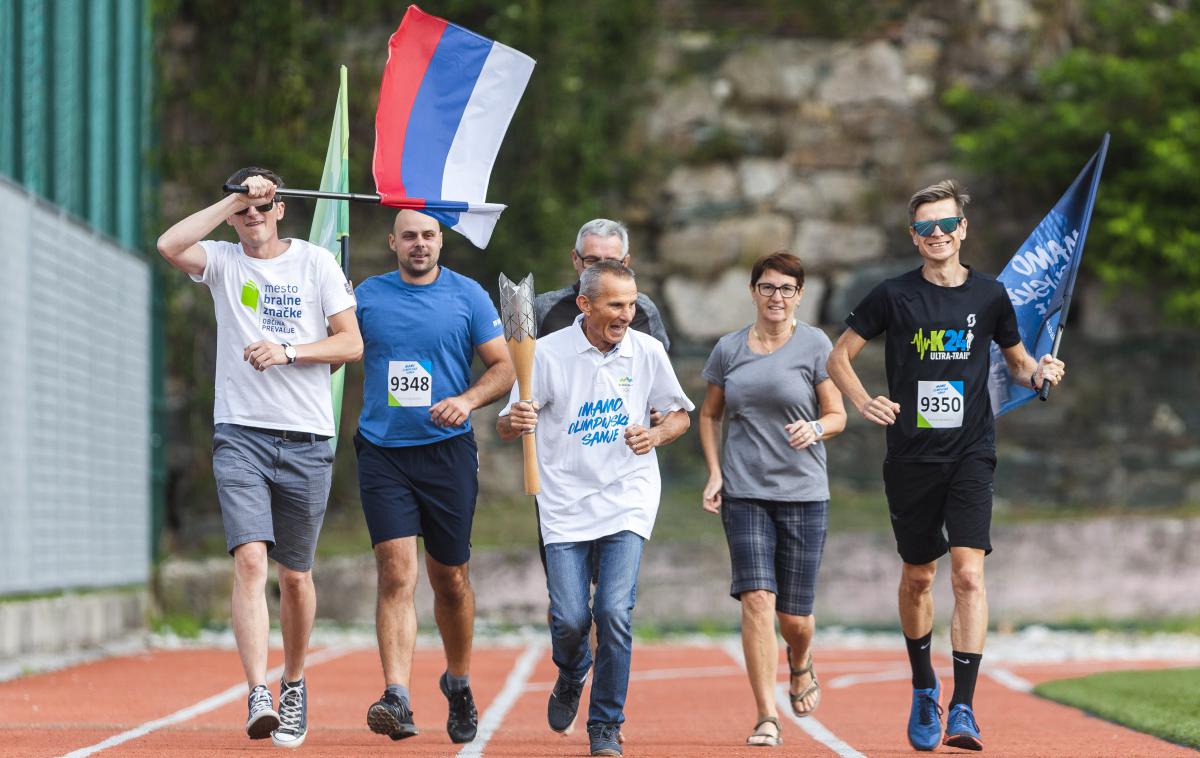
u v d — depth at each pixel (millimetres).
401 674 19391
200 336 55844
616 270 18516
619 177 64562
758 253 64500
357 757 17891
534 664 39344
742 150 65500
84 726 22375
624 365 18797
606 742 18047
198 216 18375
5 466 34125
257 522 18297
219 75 57594
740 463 21281
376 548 19750
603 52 64188
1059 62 63312
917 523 19969
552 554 18719
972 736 19047
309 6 59594
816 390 21375
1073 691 28938
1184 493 61531
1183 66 61344
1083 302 63688
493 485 58688
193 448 56031
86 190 43188
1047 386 19703
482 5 61875
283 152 57625
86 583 41188
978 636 19297
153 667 37000
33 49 38188
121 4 48375
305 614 19188
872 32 66625
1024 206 65875
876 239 65188
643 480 18781
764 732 20391
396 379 19781
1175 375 62875
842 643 48906
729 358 21516
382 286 20078
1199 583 52812
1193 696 25922
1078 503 61281
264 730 18125
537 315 21703
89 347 41812
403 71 20625
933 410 19562
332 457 19203
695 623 52094
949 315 19625
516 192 61562
